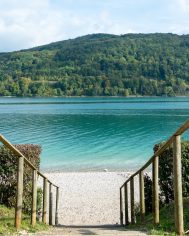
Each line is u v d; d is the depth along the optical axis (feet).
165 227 25.21
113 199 66.13
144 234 22.56
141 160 109.70
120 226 40.98
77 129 184.24
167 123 211.20
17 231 23.95
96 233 25.05
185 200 32.04
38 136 156.46
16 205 24.72
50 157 114.32
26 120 231.50
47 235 22.70
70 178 86.07
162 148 22.40
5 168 37.81
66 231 29.91
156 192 26.00
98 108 371.35
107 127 193.88
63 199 66.85
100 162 107.45
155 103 489.67
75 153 120.88
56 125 201.57
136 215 41.68
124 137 156.35
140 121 224.94
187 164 37.47
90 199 66.69
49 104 467.52
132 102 524.93
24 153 38.01
